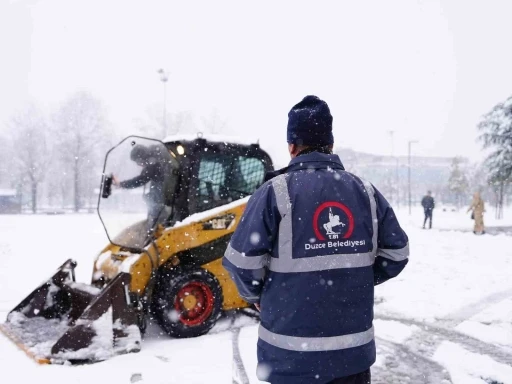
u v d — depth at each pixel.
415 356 4.33
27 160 47.72
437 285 7.11
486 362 4.13
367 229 2.04
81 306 4.91
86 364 4.05
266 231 1.94
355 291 1.97
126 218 5.12
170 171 5.20
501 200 33.34
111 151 5.23
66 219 26.09
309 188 2.00
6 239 13.94
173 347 4.54
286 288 1.94
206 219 5.13
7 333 4.76
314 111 2.14
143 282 4.74
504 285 7.03
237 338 4.85
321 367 1.88
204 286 4.98
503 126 27.00
